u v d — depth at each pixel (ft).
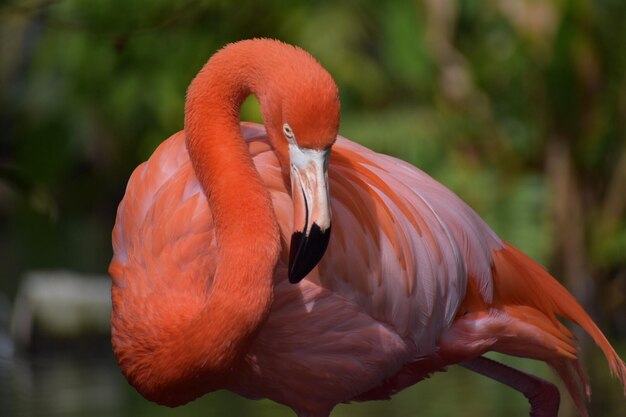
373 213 17.92
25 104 56.54
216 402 27.37
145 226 17.81
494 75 45.42
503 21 46.29
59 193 63.98
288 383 18.31
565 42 41.98
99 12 42.83
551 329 19.90
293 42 49.44
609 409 25.89
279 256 16.31
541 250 41.96
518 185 43.50
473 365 20.97
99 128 57.11
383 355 18.44
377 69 49.67
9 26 59.16
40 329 35.63
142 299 17.37
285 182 17.66
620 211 43.60
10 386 29.48
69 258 51.70
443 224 18.69
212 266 17.33
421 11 45.83
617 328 39.99
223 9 47.19
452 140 45.68
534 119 44.50
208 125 16.88
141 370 17.19
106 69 51.34
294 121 15.66
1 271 48.24
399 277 18.02
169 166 18.34
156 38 48.91
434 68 46.03
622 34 42.29
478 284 19.19
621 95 43.27
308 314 17.74
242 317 15.83
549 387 20.85
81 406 26.86
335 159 18.38
